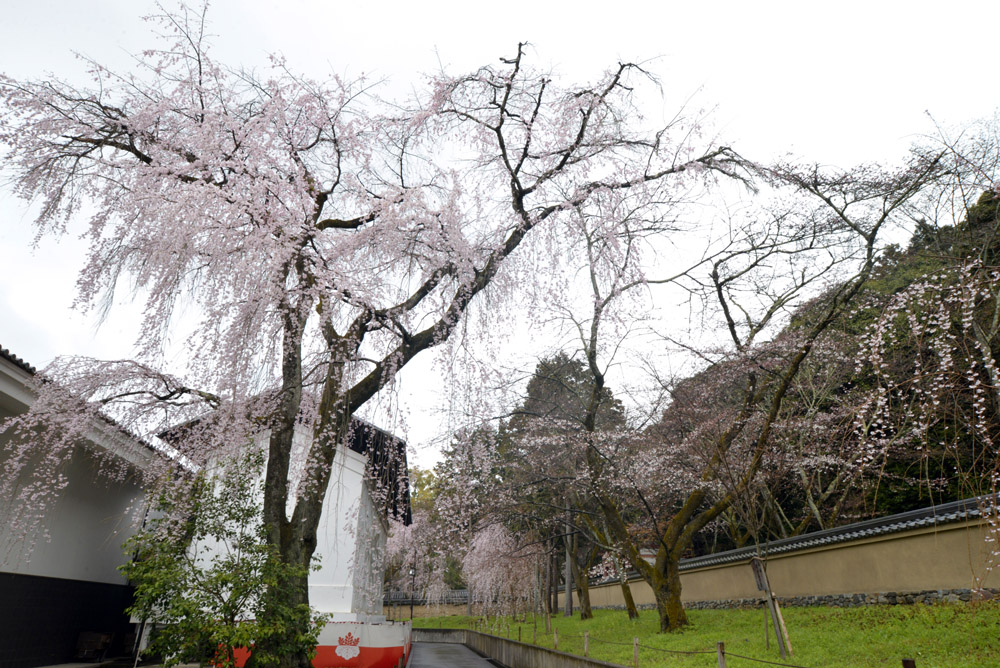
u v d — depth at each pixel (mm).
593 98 9414
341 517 13430
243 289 6613
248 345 6695
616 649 10969
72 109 7379
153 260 6371
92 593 12766
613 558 13555
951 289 5977
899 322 9281
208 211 6449
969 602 7957
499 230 9031
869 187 10125
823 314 11602
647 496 14305
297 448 9203
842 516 15227
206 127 6930
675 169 9609
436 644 28672
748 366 11820
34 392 8477
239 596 7113
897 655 7164
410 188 7953
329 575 13000
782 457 12242
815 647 8227
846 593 10523
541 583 18844
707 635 10562
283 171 7816
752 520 10391
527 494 14961
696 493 12508
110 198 7059
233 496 8375
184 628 6770
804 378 15141
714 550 22734
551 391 15625
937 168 9250
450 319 8328
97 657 12430
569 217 9094
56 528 11391
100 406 7430
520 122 9594
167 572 7012
